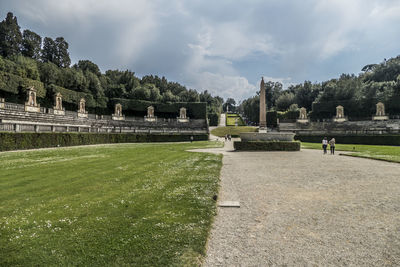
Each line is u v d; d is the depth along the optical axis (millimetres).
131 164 15016
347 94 74750
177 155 20859
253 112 98562
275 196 8188
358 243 4789
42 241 4730
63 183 9570
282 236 5137
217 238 5051
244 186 9664
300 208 6938
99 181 10000
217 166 14492
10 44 68188
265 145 27969
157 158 18484
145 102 74938
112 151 24406
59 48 86250
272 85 120938
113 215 6098
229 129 72000
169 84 123250
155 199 7488
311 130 63062
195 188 8945
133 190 8555
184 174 11781
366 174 12094
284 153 24531
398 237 5035
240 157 20578
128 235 4980
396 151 24938
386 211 6594
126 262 4023
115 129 55969
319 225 5707
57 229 5258
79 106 59000
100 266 3910
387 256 4277
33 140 28844
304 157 20500
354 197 7977
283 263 4074
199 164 15383
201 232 5191
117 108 67625
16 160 16609
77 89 68625
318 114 76125
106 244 4602
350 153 23281
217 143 43250
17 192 8188
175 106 78062
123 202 7129
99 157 18750
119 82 98312
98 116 62625
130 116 74750
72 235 4969
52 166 13875
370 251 4465
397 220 5949
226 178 11312
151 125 65250
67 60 88000
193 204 7059
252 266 3986
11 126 32062
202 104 78875
